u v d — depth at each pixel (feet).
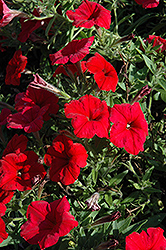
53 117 2.93
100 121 2.62
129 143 2.63
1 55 3.58
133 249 2.49
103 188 2.85
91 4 2.90
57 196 2.94
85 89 2.90
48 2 2.98
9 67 3.18
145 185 2.89
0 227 2.63
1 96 3.31
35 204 2.61
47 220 2.60
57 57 2.83
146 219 2.89
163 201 2.97
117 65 3.17
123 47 3.13
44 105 2.90
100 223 2.69
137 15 3.36
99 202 2.89
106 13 2.88
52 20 3.03
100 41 3.08
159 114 3.14
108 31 3.15
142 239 2.52
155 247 2.54
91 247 2.76
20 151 2.75
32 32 3.17
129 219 2.80
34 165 2.74
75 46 2.83
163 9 3.28
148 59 3.04
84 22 2.85
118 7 3.27
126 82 3.02
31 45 3.35
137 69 3.13
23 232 2.57
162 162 2.98
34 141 3.02
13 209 2.83
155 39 3.10
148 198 2.90
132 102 2.81
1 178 2.68
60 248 2.76
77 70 2.93
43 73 3.24
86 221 2.83
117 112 2.66
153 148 3.00
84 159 2.67
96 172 2.86
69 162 2.68
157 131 3.04
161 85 3.05
